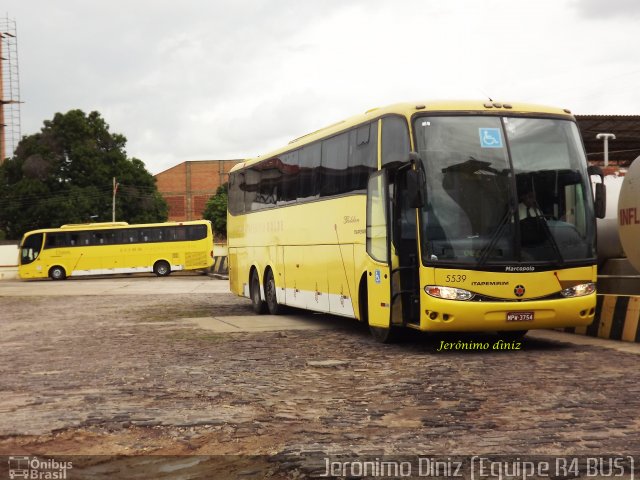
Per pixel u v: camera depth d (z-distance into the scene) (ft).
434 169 39.09
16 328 60.90
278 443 21.50
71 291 120.06
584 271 39.42
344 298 49.24
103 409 26.40
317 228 53.93
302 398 27.86
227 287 125.29
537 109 41.24
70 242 178.09
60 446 21.84
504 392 28.07
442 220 38.63
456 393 28.14
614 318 44.34
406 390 29.04
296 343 45.47
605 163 125.39
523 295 38.47
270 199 65.26
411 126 39.75
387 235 41.78
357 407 26.09
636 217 43.86
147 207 250.37
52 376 34.40
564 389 28.30
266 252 66.23
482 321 38.19
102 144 246.27
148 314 71.67
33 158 233.14
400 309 41.45
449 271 38.22
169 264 180.55
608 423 22.76
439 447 20.51
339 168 49.98
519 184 39.24
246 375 33.40
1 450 21.52
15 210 230.07
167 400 27.86
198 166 342.64
